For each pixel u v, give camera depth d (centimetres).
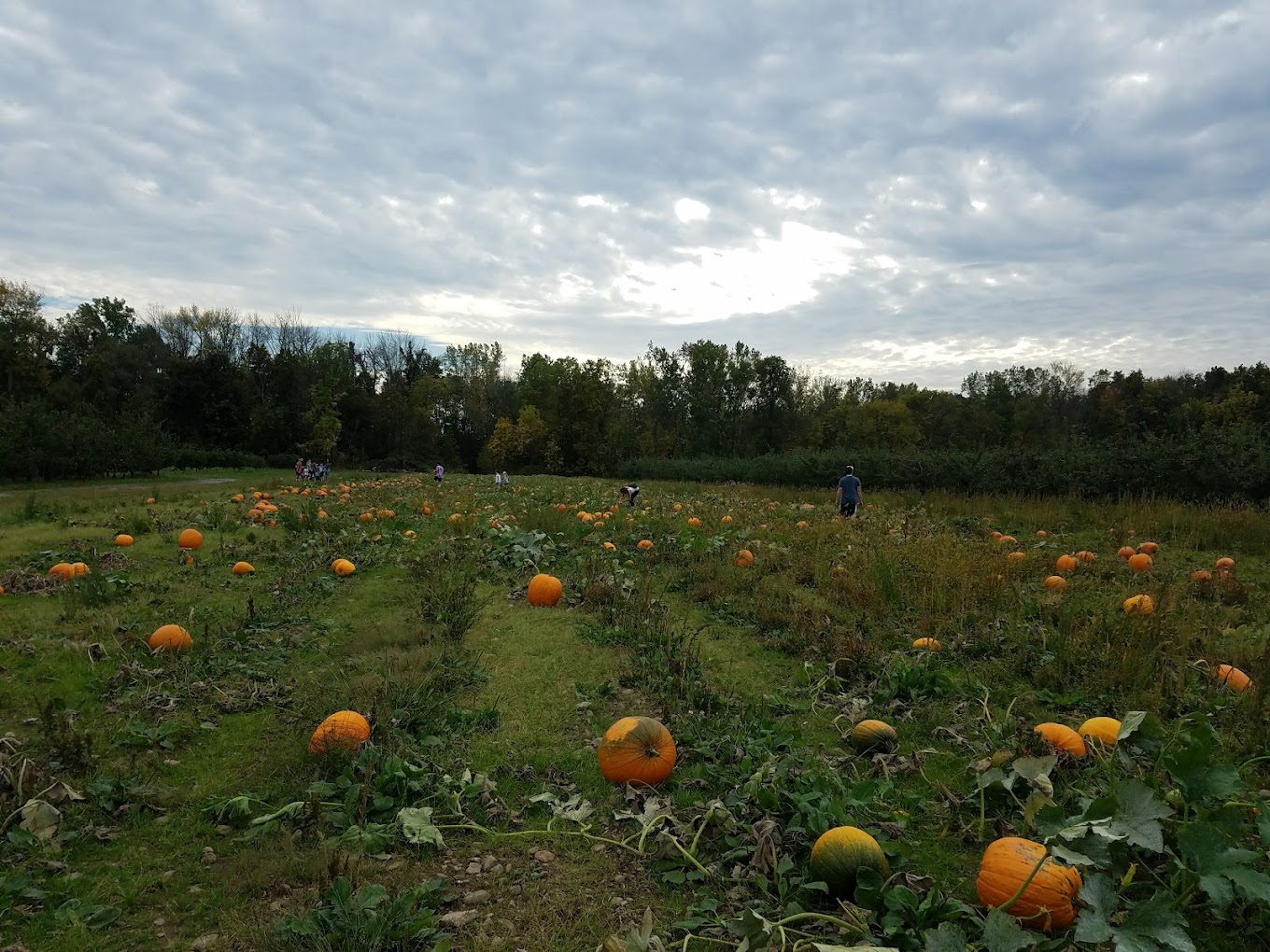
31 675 638
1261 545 1233
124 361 6919
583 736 536
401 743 496
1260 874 294
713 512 1855
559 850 396
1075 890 318
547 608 895
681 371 7412
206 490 2781
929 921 310
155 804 444
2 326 4850
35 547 1245
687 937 309
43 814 412
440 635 757
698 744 507
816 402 8119
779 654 723
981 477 2478
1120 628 685
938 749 504
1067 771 436
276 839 400
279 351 7244
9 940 329
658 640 724
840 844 346
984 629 740
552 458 6556
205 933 337
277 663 689
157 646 692
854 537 1302
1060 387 7262
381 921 318
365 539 1377
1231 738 473
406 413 7188
